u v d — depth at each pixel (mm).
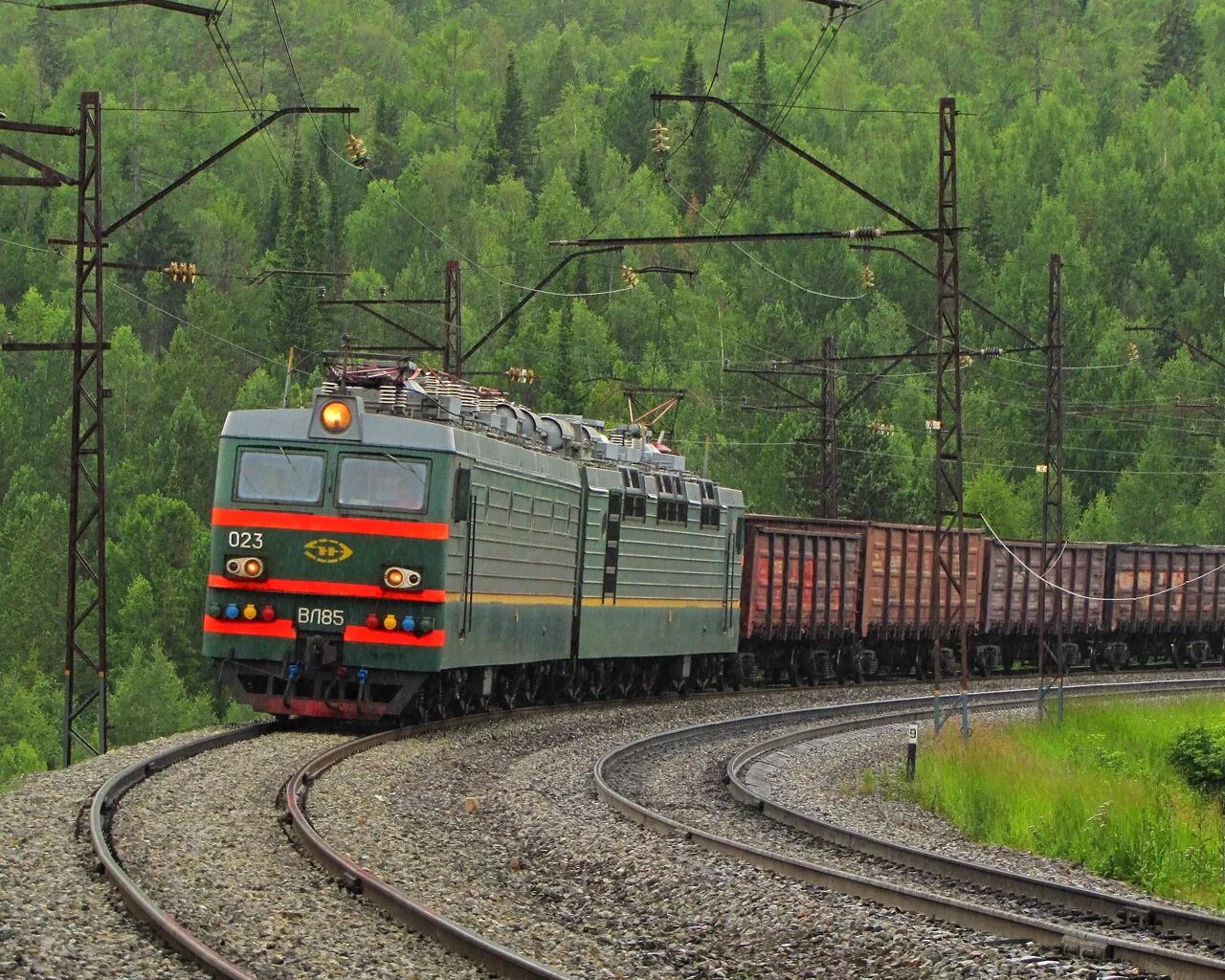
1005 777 61688
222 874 36375
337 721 69312
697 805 55406
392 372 70312
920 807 60281
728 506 103938
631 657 93312
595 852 43469
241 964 29203
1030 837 52094
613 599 87750
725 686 111938
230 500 65688
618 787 58812
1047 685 117938
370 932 32281
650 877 40375
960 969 31344
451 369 116438
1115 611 146375
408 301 108250
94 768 52406
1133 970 30844
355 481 65438
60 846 37812
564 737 74188
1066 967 31000
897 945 33125
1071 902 39375
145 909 31016
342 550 65125
